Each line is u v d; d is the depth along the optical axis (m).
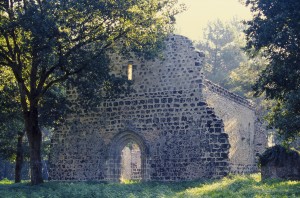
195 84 25.20
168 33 25.19
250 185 18.91
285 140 20.47
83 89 23.88
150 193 18.08
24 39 20.34
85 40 23.75
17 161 31.53
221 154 24.11
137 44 24.05
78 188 19.20
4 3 21.16
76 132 27.42
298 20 19.31
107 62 24.12
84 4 21.09
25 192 19.61
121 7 21.94
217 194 17.14
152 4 23.27
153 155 25.38
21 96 23.00
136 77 26.48
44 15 19.94
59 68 22.86
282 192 15.95
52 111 26.22
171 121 25.36
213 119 24.53
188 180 24.41
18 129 30.84
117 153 26.50
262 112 42.75
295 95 18.62
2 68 26.22
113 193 17.95
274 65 20.45
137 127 26.08
